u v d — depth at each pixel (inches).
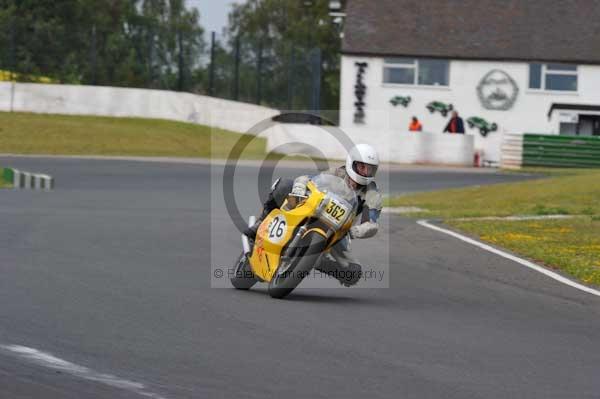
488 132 5871.1
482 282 1626.5
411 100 5866.1
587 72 5866.1
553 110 5836.6
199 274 1544.0
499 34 5944.9
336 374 938.7
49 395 806.5
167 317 1172.5
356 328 1170.6
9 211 2429.9
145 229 2145.7
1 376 853.2
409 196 3363.7
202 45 5999.0
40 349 968.3
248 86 5890.8
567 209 2866.6
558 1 6131.9
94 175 3863.2
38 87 5718.5
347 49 5851.4
